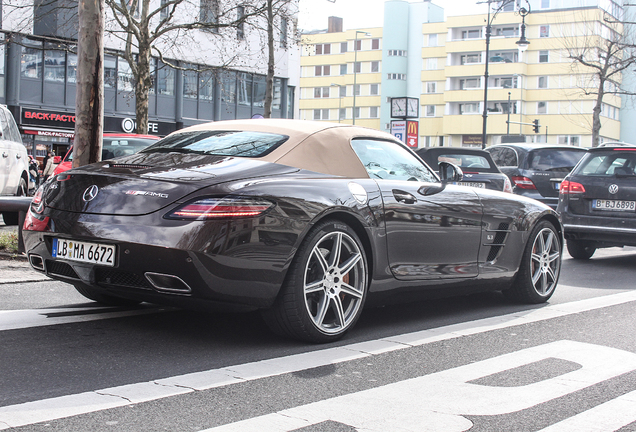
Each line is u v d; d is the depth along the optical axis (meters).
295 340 4.54
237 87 41.06
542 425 3.11
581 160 10.15
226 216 3.98
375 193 4.84
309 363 4.02
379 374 3.85
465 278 5.61
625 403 3.46
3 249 8.32
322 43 100.38
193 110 39.19
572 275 8.74
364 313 5.76
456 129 86.06
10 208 7.89
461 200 5.57
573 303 6.52
